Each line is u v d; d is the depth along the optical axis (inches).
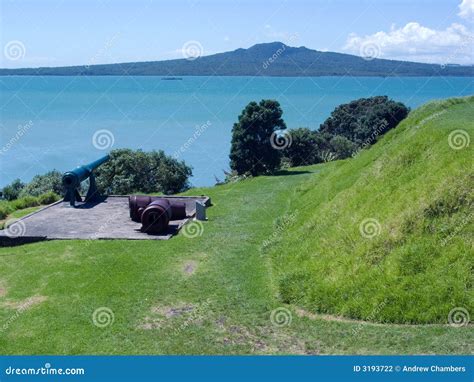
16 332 470.6
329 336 446.9
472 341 417.1
